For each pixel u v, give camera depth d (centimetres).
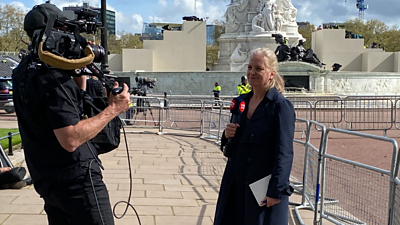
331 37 4225
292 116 349
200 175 797
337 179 539
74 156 294
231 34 3809
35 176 299
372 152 1117
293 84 2995
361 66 4234
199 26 4012
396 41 6731
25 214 535
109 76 335
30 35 309
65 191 294
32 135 295
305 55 3084
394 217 399
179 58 4025
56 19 292
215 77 3075
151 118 1756
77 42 292
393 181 399
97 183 305
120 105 300
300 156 725
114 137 339
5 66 2728
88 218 298
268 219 339
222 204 363
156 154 1014
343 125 1627
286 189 333
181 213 566
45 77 277
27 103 281
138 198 630
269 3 3669
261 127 348
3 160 696
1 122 1702
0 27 6644
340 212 523
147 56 3972
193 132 1473
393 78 3033
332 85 3009
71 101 280
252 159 349
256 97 369
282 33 3684
